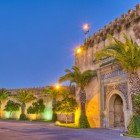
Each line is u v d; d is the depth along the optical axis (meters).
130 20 25.19
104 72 28.52
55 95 45.38
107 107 27.55
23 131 24.31
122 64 21.44
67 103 34.00
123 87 24.64
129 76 21.23
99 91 29.03
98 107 29.16
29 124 36.19
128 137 18.42
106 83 27.97
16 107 53.09
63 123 36.56
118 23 27.20
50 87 46.69
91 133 21.66
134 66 20.80
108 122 27.28
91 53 32.72
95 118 29.67
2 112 56.72
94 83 30.52
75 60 37.47
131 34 24.84
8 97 56.28
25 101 51.66
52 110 45.56
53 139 17.53
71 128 28.05
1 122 42.44
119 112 27.67
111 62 26.33
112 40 28.17
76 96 36.00
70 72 30.39
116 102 27.75
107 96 27.64
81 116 29.55
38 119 49.34
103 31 30.42
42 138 18.12
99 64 29.81
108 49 21.53
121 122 27.52
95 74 30.30
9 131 24.33
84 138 18.08
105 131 23.47
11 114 55.03
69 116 39.09
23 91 52.12
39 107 48.66
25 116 51.00
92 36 32.94
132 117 20.30
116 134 20.61
